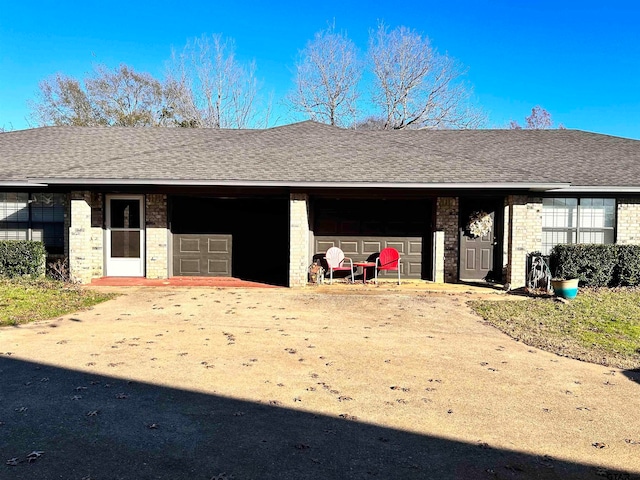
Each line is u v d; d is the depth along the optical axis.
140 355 5.93
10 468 3.30
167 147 13.70
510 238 11.34
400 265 13.05
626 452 3.73
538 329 7.61
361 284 12.05
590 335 7.27
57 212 12.62
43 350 6.08
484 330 7.58
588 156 13.61
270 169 11.27
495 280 12.95
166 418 4.15
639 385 5.24
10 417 4.12
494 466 3.47
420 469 3.40
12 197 12.62
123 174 10.80
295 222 11.38
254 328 7.48
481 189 11.18
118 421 4.07
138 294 10.33
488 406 4.57
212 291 10.83
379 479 3.27
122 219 12.70
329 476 3.29
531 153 13.80
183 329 7.33
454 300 10.04
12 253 11.48
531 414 4.41
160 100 37.44
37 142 14.35
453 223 12.64
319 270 12.24
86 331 7.10
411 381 5.21
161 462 3.42
